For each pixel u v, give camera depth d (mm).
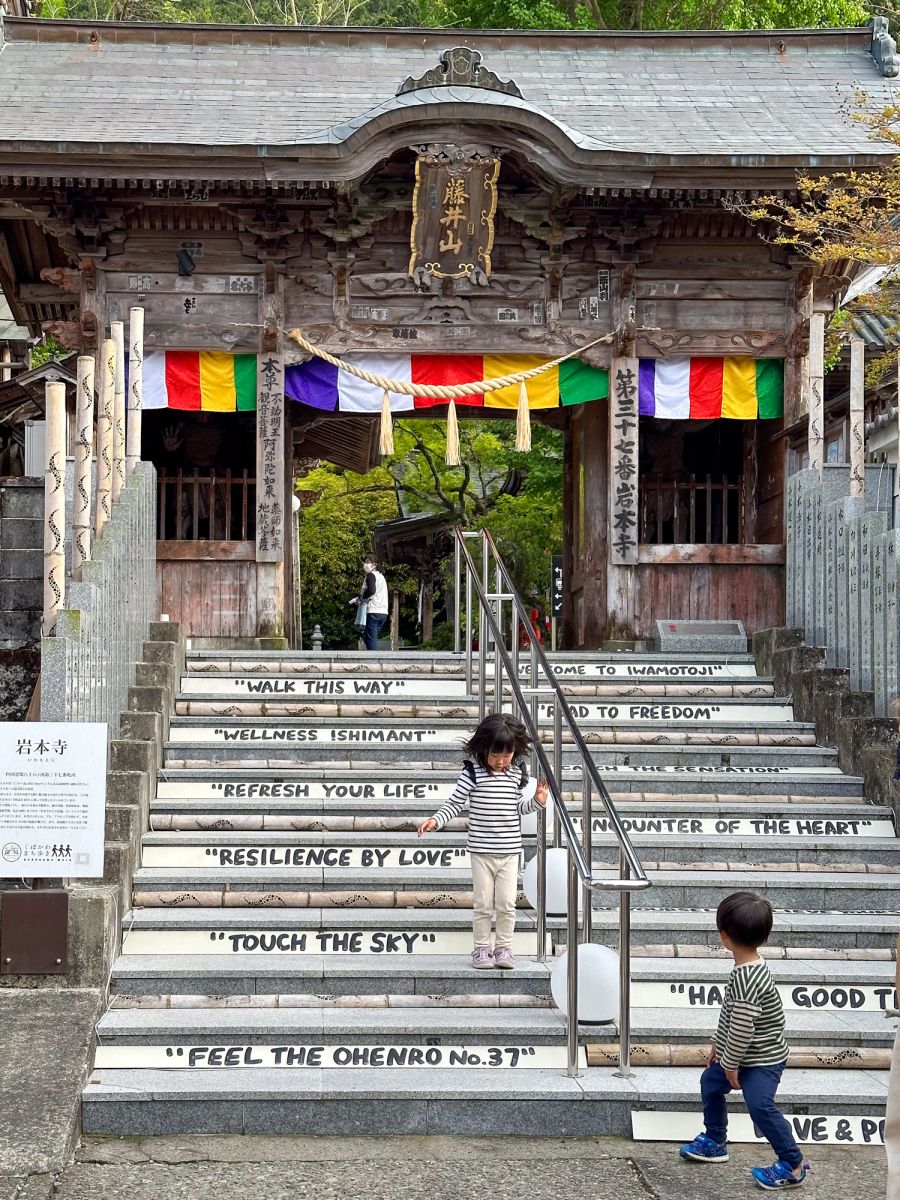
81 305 13086
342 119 13734
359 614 19906
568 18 25047
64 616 7555
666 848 8461
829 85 15258
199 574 13164
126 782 8305
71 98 13938
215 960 7156
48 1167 5398
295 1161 5727
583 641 14320
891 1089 4434
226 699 10156
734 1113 6109
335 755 9523
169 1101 6016
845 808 8922
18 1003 6531
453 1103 6086
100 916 6809
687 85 15234
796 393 13438
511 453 25781
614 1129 6105
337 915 7555
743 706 10594
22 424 18375
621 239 13070
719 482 15211
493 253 13320
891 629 9539
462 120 12203
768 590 13430
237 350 13109
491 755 7121
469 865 8250
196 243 13094
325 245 13164
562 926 7562
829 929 7582
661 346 13312
